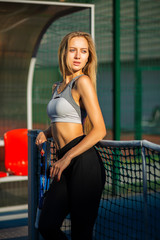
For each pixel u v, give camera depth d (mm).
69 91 2697
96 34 8531
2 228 4836
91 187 2633
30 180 3703
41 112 7629
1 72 6613
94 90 2635
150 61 10688
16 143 5074
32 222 3680
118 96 7266
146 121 15586
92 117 2590
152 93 14414
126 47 10312
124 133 10188
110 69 8180
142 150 2715
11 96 6754
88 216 2656
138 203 5621
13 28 6129
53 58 7344
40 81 7605
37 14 5680
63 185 2723
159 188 6461
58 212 2672
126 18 10000
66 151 2713
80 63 2805
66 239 2693
